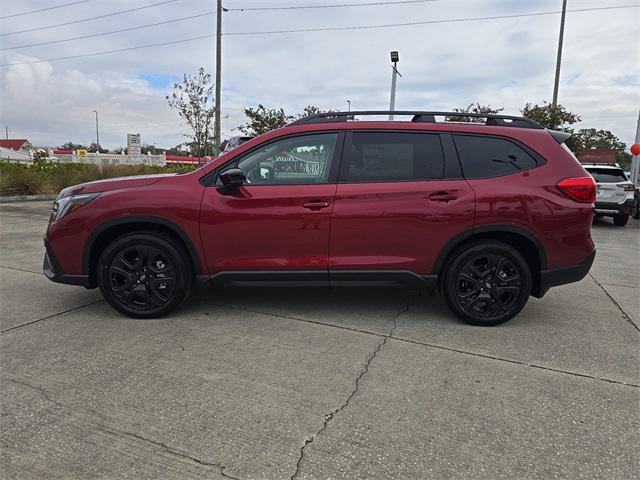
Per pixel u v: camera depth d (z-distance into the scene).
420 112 4.12
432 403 2.78
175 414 2.62
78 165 18.92
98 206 3.93
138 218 3.91
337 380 3.05
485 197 3.86
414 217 3.88
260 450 2.32
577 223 3.90
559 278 3.98
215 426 2.52
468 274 4.00
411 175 3.95
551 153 3.99
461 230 3.89
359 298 4.82
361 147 3.99
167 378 3.04
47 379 2.99
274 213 3.89
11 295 4.75
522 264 3.96
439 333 3.90
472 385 3.01
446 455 2.30
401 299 4.81
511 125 4.09
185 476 2.12
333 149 3.99
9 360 3.25
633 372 3.23
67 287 5.06
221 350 3.48
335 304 4.61
